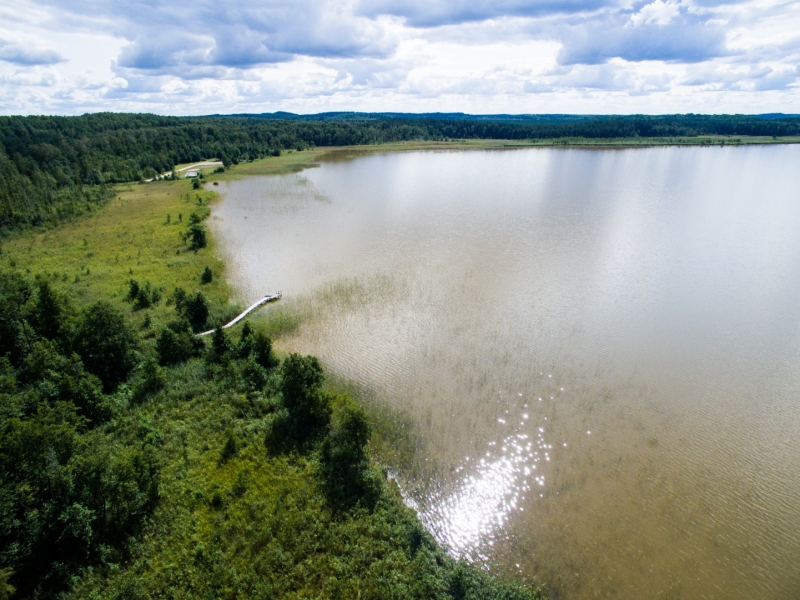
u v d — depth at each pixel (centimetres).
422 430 3438
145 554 2450
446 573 2417
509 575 2467
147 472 2712
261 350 4116
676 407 3684
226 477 2925
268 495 2803
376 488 2847
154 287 5731
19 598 2183
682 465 3139
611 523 2742
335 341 4653
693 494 2927
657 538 2652
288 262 6762
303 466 3036
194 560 2409
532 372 4109
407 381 4009
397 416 3575
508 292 5609
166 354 4181
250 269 6550
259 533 2550
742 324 4903
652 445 3306
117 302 5466
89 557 2386
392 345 4559
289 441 3234
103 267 6688
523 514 2808
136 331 4519
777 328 4819
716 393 3850
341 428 3103
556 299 5441
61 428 2656
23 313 4253
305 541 2528
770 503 2867
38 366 3541
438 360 4303
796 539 2658
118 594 2152
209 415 3459
